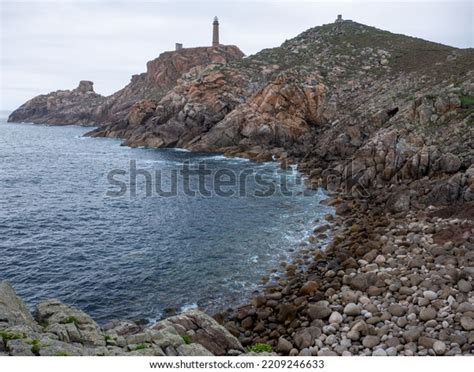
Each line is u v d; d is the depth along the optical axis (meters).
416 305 16.75
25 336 10.73
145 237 32.19
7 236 32.31
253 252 28.34
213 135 76.12
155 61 154.88
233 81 87.31
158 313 20.95
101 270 26.12
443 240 23.70
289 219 35.50
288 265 25.78
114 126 113.81
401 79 71.44
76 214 38.59
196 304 21.62
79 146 94.38
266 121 71.25
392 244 24.92
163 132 87.06
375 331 15.30
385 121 54.16
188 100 86.75
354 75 82.62
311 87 71.75
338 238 28.89
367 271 21.92
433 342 13.86
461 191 30.44
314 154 58.00
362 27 113.31
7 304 12.45
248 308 20.42
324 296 19.91
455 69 63.72
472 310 15.34
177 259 27.64
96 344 11.62
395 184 37.66
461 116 40.38
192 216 37.50
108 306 21.81
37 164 68.88
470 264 19.70
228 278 24.44
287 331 17.55
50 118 186.62
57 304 13.66
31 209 40.16
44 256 28.42
